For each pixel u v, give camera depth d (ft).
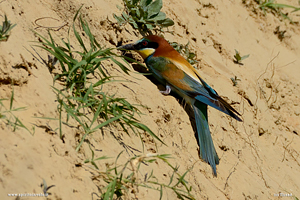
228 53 46.93
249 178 33.24
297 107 48.16
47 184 19.04
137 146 26.32
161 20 38.45
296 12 61.21
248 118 40.04
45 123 21.66
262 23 55.42
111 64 30.99
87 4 32.99
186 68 35.60
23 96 22.12
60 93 23.84
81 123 22.99
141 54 36.06
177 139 30.81
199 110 34.27
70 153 21.50
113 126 25.71
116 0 37.27
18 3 27.14
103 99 24.70
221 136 35.40
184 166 28.73
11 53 22.81
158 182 24.91
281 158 39.73
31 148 19.67
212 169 31.01
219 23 49.52
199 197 27.35
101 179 21.66
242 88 41.86
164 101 31.89
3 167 18.02
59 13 30.12
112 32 34.45
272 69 50.14
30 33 26.18
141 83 31.40
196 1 48.49
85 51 27.91
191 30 44.62
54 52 25.63
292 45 56.08
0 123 19.56
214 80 40.60
